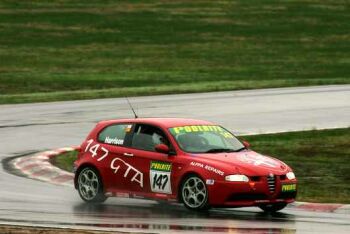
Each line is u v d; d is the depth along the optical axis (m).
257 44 199.88
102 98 109.94
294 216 41.91
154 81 139.00
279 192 42.03
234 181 41.28
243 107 96.75
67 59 175.62
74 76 147.50
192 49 191.88
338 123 82.94
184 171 42.84
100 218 40.59
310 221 39.81
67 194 49.78
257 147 67.44
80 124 85.31
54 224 38.41
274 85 124.31
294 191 42.94
